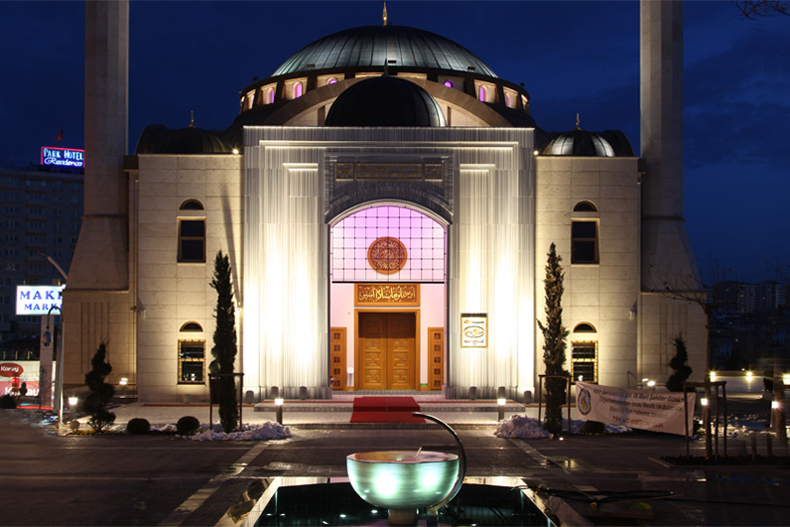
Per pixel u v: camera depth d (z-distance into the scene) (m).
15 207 98.62
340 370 33.72
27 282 98.69
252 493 12.29
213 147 33.38
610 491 14.60
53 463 18.17
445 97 35.81
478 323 30.28
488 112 35.81
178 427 22.83
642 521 12.68
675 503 14.03
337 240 31.17
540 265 31.28
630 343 31.44
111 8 34.34
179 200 31.05
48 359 34.25
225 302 23.36
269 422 22.92
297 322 30.06
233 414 22.64
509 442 21.66
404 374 33.78
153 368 30.92
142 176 31.05
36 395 43.03
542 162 31.52
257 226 30.28
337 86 35.56
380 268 31.17
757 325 32.75
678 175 33.97
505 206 30.67
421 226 31.33
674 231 33.47
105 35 34.19
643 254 33.38
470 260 30.52
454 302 30.36
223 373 22.50
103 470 17.33
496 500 12.71
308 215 30.36
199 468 17.56
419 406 28.53
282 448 20.47
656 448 20.56
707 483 15.91
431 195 30.58
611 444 21.27
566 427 23.91
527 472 17.11
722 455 19.19
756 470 17.34
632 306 31.45
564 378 22.97
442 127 30.78
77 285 33.12
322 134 30.61
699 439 22.11
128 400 31.52
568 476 16.67
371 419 25.61
